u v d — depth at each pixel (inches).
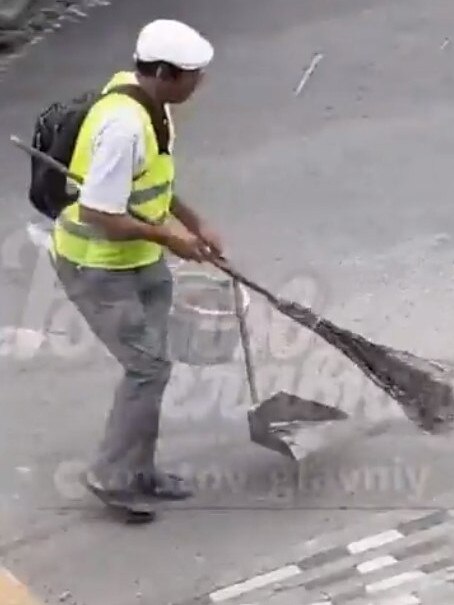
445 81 673.6
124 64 732.0
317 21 768.3
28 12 791.1
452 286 484.7
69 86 707.4
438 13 762.8
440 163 586.6
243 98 667.4
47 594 347.9
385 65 698.2
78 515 375.9
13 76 724.0
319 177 581.6
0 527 373.7
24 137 641.6
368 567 349.7
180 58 330.0
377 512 368.8
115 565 357.4
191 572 352.2
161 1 820.0
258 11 791.1
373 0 792.9
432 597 337.1
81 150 338.6
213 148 614.9
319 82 682.2
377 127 627.8
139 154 333.7
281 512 371.2
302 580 346.6
